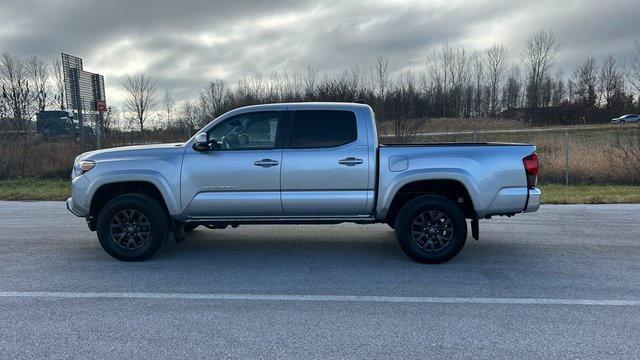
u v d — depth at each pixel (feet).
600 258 20.38
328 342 12.62
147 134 56.29
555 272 18.51
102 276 18.24
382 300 15.66
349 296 16.05
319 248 22.21
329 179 19.31
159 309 14.97
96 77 70.44
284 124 19.69
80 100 64.90
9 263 19.93
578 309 14.80
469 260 20.18
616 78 206.49
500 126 148.46
